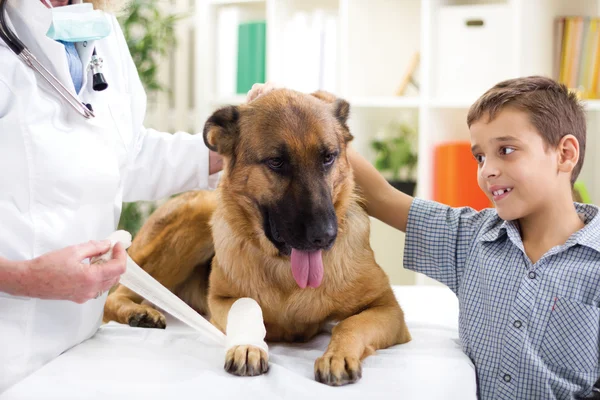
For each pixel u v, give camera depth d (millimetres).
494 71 3330
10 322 1429
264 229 1711
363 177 1930
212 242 2271
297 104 1745
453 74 3410
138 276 1493
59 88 1531
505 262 1586
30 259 1423
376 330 1605
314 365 1436
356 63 3736
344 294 1735
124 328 1832
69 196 1506
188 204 2223
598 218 1540
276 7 3760
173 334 1758
